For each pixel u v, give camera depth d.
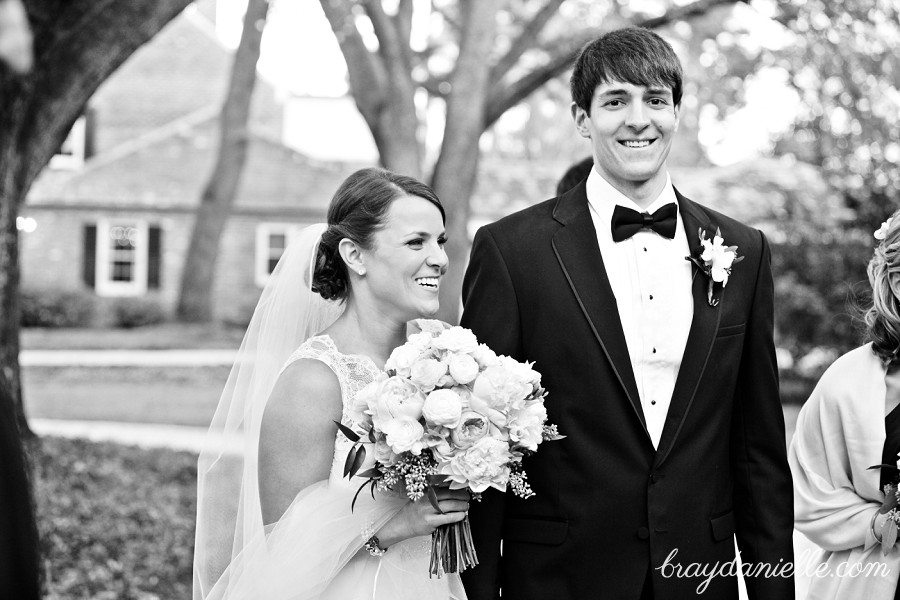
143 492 7.88
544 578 2.88
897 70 8.26
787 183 19.73
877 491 3.07
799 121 9.48
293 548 2.73
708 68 9.70
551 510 2.88
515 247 3.00
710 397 2.90
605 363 2.87
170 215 25.23
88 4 5.52
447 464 2.62
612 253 2.99
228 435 3.08
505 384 2.63
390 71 8.23
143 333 20.48
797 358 13.50
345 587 2.83
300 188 25.20
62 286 24.69
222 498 3.07
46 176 25.48
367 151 29.27
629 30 2.98
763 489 2.98
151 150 25.77
